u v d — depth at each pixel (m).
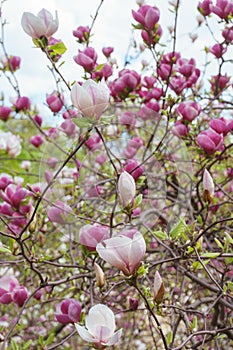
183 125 2.10
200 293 2.63
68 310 1.67
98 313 1.40
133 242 1.37
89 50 1.94
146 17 2.06
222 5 2.11
